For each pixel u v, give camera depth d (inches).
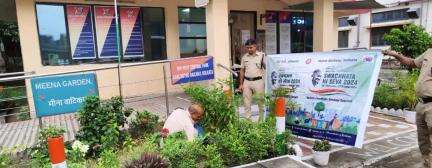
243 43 418.9
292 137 191.0
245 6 412.8
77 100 198.7
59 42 318.7
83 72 218.5
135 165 116.4
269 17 435.2
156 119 216.7
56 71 315.9
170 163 131.7
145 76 362.3
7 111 302.4
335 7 439.2
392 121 275.0
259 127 179.5
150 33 364.8
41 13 306.8
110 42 343.3
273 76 214.8
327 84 187.9
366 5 425.1
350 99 178.5
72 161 154.1
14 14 326.6
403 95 287.3
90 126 180.4
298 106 199.6
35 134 228.5
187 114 177.9
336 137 183.8
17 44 338.6
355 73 176.9
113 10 340.8
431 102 150.6
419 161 189.8
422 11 773.9
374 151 203.2
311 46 477.7
